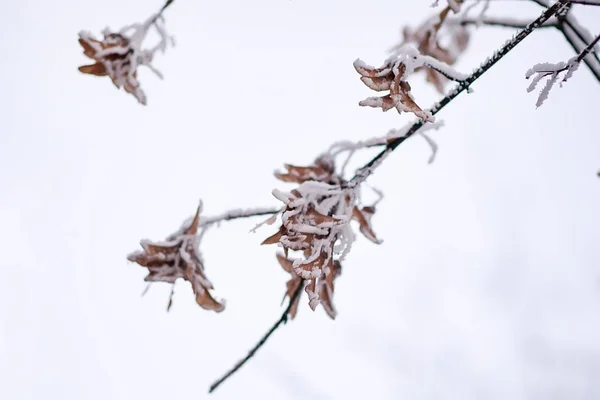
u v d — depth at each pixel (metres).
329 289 0.86
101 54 0.91
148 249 0.90
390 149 0.87
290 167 0.90
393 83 0.79
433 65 0.80
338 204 0.85
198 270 0.90
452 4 0.89
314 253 0.83
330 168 0.89
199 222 0.91
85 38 0.91
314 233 0.83
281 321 0.90
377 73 0.79
